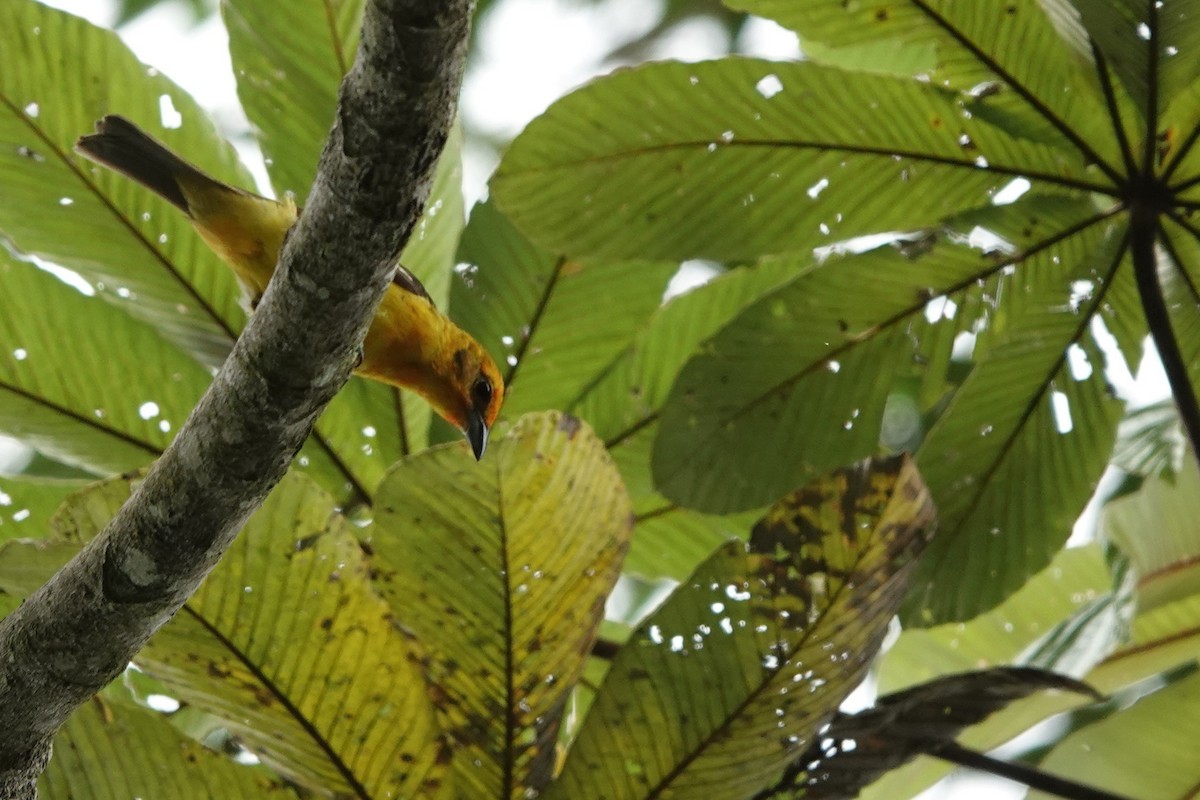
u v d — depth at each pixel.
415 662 5.99
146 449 7.45
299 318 4.50
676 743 6.05
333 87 7.38
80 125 7.27
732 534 8.48
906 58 8.73
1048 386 7.40
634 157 7.11
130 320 7.38
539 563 5.90
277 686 5.93
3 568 5.76
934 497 7.57
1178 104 6.73
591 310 8.05
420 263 8.04
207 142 7.59
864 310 7.39
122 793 5.83
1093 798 6.82
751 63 6.85
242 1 7.28
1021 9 6.74
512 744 6.10
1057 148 7.02
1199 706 7.90
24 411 7.31
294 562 5.76
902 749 6.17
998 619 9.58
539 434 5.62
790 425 7.49
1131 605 7.64
